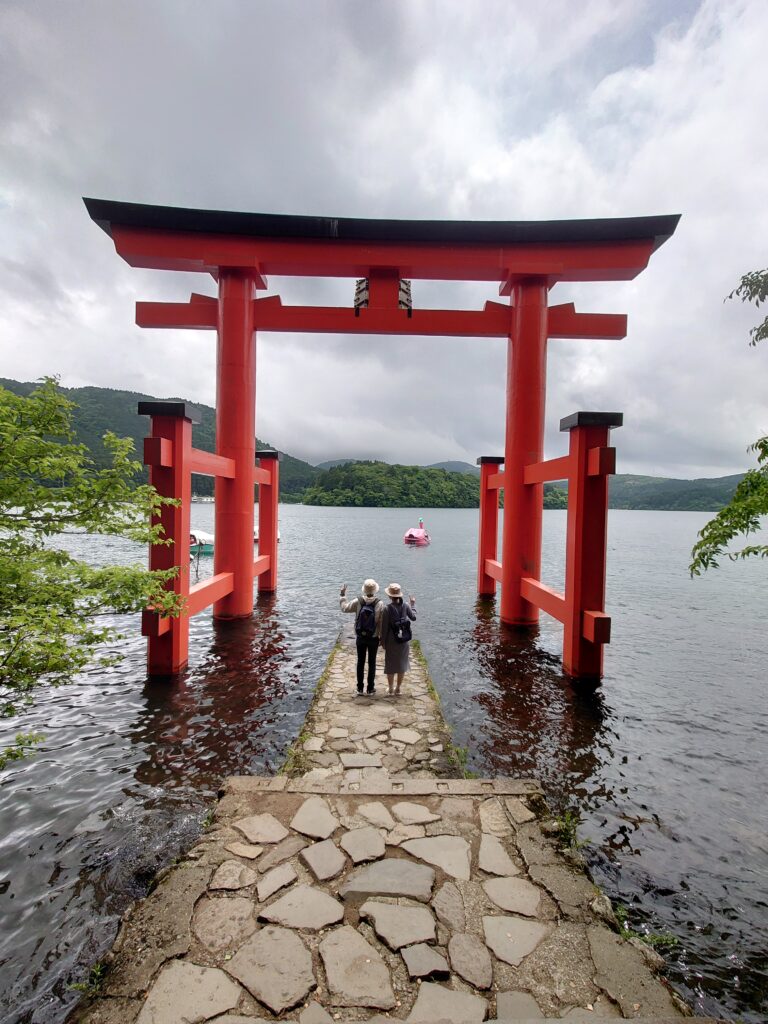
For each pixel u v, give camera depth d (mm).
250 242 10891
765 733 6660
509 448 11688
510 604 11633
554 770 5570
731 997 2992
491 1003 2434
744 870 4070
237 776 4879
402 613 6922
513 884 3293
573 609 8273
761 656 10398
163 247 10727
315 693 7074
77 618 4070
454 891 3211
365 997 2445
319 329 11367
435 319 11453
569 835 4035
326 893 3180
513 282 11383
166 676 8133
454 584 18391
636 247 10867
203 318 11328
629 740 6344
